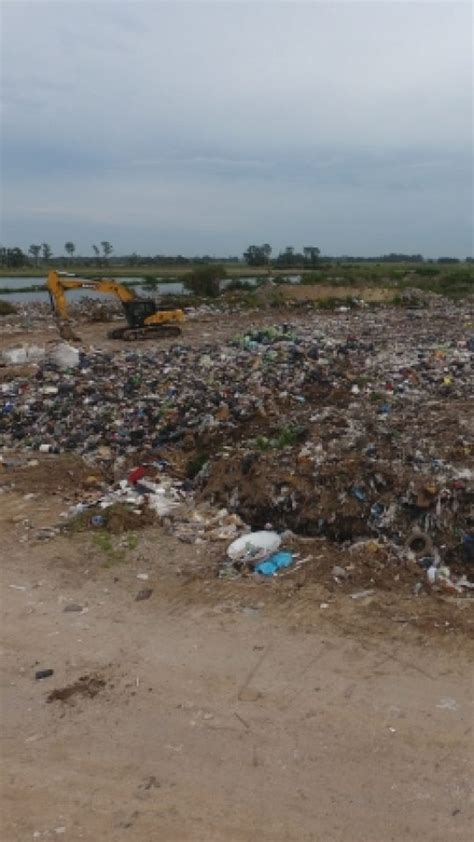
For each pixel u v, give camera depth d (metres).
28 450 12.13
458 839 3.85
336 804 4.15
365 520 7.95
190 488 9.85
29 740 4.88
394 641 5.88
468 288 46.06
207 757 4.62
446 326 25.78
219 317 32.38
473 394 12.68
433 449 9.14
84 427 12.87
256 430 11.44
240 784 4.36
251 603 6.65
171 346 22.03
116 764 4.60
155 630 6.26
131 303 24.53
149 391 14.88
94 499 9.61
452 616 6.21
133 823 4.08
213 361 17.58
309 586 6.90
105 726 4.99
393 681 5.33
